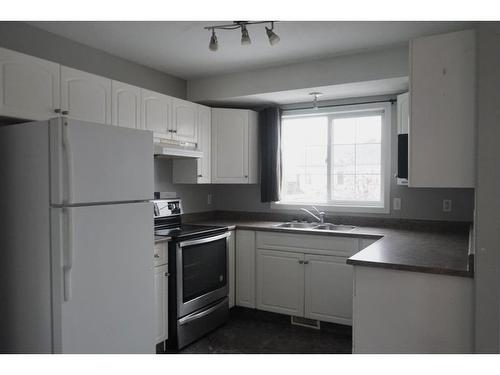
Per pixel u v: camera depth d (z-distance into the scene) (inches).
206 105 158.4
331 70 125.0
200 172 142.6
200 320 120.0
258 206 164.1
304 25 99.1
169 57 124.7
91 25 99.7
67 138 74.8
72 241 75.4
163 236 111.7
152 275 94.3
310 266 127.0
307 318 128.3
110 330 84.0
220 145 149.3
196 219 160.1
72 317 76.7
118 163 85.3
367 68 119.6
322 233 124.3
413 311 76.4
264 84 136.6
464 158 74.5
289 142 161.3
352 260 80.4
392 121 138.0
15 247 82.8
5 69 82.8
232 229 138.9
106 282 83.0
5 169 84.3
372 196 145.9
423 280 75.5
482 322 69.4
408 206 135.2
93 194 79.8
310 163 157.6
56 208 75.4
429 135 76.8
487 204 69.1
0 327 86.0
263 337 121.6
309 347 113.3
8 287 84.4
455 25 99.1
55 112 92.9
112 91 108.0
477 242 69.7
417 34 105.3
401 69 115.0
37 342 79.4
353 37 107.1
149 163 92.9
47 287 77.5
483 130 69.5
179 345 111.3
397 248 94.2
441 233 123.6
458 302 73.0
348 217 145.3
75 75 98.0
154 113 122.2
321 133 155.1
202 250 122.3
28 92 87.2
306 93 136.7
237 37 107.6
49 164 76.6
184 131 134.7
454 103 75.0
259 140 158.6
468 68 74.0
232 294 139.0
